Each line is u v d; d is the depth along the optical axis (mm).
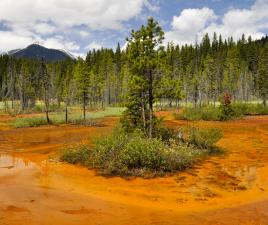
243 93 100625
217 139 21141
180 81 20344
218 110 49000
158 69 20188
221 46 128625
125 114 22016
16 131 34094
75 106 87250
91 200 10812
